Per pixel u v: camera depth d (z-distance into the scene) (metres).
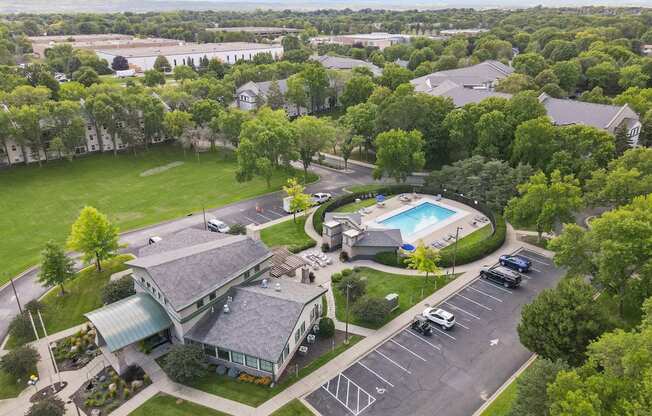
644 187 68.75
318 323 52.41
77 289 62.88
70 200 93.75
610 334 36.62
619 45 189.00
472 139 99.19
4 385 46.62
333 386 45.19
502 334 52.44
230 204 91.12
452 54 199.88
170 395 44.47
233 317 49.03
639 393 30.98
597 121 101.38
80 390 45.56
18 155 111.25
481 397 43.78
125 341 46.38
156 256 54.91
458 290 61.00
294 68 180.75
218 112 127.25
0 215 86.94
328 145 105.44
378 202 90.44
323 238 72.62
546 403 34.66
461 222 81.31
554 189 67.62
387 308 54.19
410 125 105.75
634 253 50.06
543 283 62.28
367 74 164.00
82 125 112.19
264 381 45.19
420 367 47.69
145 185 102.06
